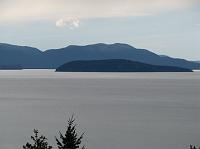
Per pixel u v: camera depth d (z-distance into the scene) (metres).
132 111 144.75
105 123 115.69
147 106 162.12
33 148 29.59
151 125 112.38
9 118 125.81
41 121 118.81
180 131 103.06
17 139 91.19
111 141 89.69
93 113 139.12
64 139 30.77
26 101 184.38
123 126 110.56
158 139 92.50
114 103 175.12
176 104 170.50
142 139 92.50
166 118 126.38
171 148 83.44
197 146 84.88
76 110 147.88
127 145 86.00
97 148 83.19
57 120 120.88
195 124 114.25
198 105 165.88
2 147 83.44
